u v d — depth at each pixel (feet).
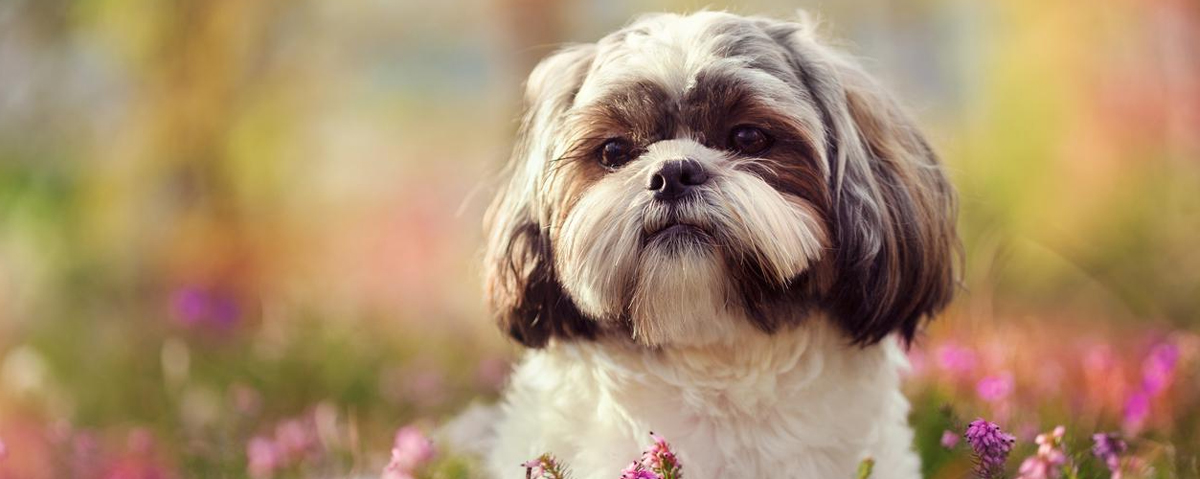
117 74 38.83
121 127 38.70
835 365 13.62
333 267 36.94
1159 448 13.87
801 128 13.20
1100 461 13.19
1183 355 16.20
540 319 14.29
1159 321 22.56
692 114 13.21
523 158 15.28
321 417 17.56
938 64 39.27
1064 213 33.55
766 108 13.10
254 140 41.01
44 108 37.40
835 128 13.92
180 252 37.60
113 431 20.20
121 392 22.88
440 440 15.81
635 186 12.76
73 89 37.76
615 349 13.70
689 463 13.34
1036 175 34.63
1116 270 27.71
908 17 39.37
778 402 13.41
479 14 44.83
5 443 17.98
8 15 36.65
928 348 18.80
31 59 37.09
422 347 25.94
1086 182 33.86
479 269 16.70
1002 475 11.68
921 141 15.93
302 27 41.78
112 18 37.88
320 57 43.19
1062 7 35.55
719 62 13.25
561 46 18.89
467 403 21.25
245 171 40.60
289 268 37.65
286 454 16.83
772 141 13.24
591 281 12.87
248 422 19.53
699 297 12.75
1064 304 26.48
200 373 23.34
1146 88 33.99
